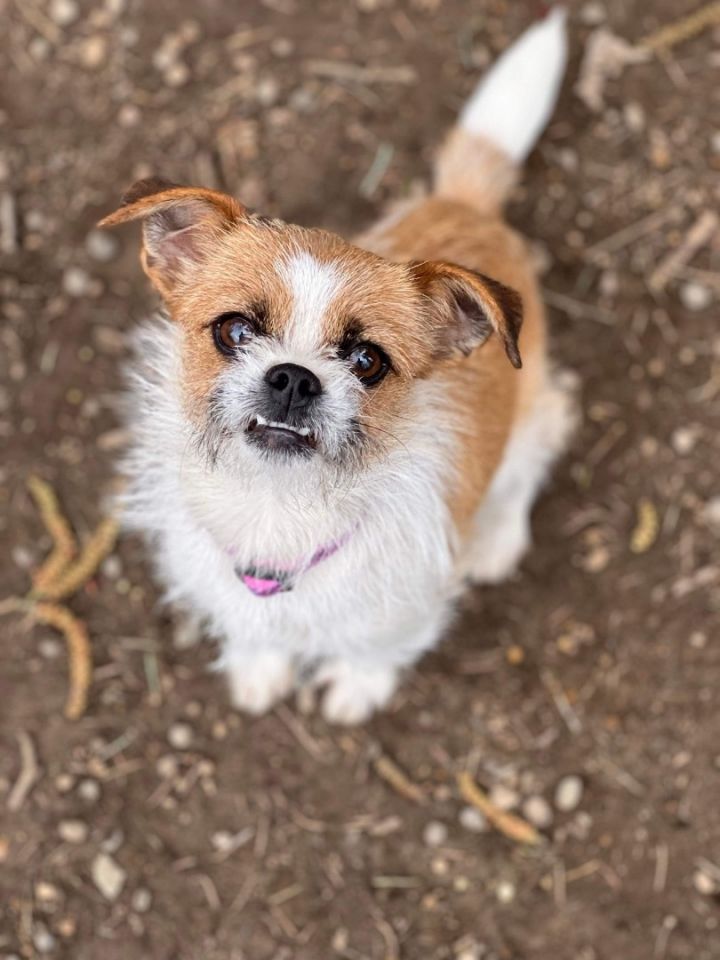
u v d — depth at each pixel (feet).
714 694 2.06
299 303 1.41
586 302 2.19
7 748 2.00
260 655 1.95
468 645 2.08
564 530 2.12
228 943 1.96
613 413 2.16
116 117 2.21
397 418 1.50
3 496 2.08
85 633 2.04
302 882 1.98
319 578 1.60
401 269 1.46
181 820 2.00
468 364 1.63
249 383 1.41
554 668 2.07
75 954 1.94
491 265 1.80
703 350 2.17
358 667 1.94
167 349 1.55
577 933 1.98
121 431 2.11
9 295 2.14
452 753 2.04
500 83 2.00
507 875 1.99
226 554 1.61
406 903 1.98
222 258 1.45
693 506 2.13
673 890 1.99
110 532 2.07
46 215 2.17
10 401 2.11
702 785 2.02
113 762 2.01
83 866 1.97
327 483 1.47
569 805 2.02
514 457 1.98
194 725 2.03
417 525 1.58
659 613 2.09
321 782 2.02
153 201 1.36
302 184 2.21
